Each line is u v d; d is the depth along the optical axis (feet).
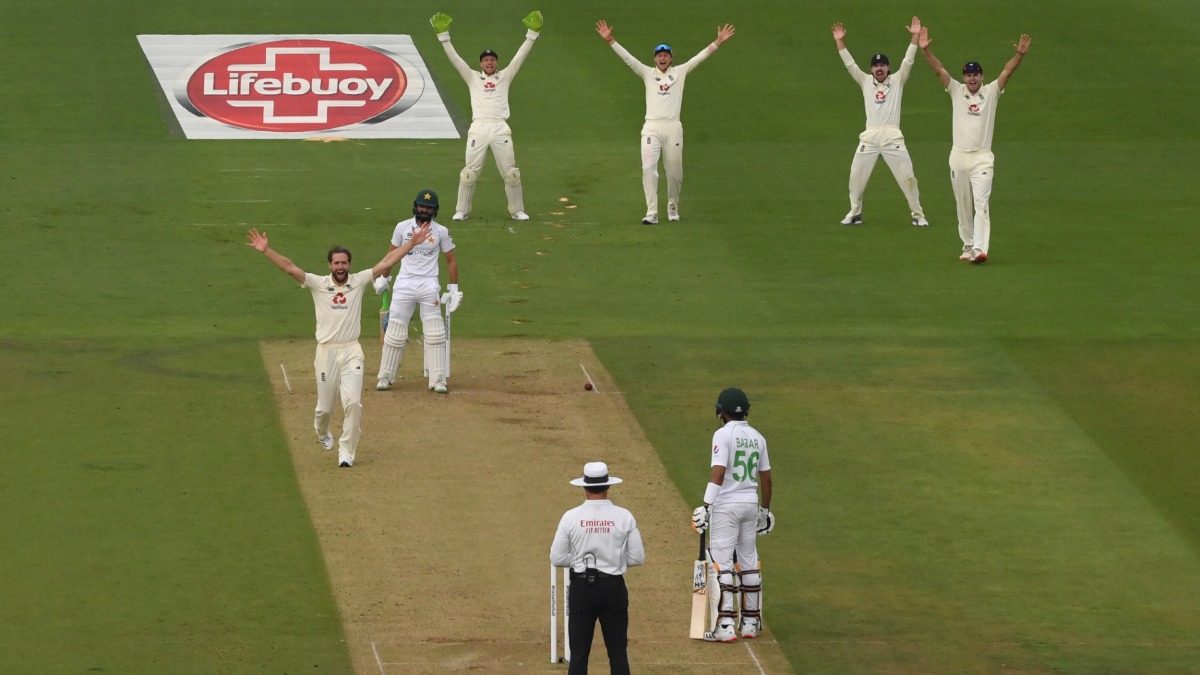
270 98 367.04
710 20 418.92
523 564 165.07
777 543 172.45
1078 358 230.89
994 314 251.19
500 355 230.27
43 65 377.91
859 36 411.75
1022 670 146.30
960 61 399.44
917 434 202.18
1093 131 366.22
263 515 174.60
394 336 213.87
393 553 166.40
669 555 167.84
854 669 145.69
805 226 302.45
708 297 258.57
